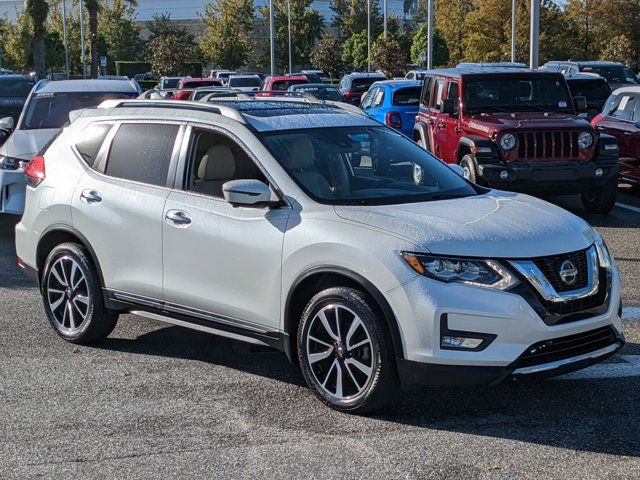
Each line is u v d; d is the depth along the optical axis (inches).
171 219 237.9
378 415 210.1
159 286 242.8
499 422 205.3
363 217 208.1
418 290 193.0
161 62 2687.0
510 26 2464.3
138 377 240.7
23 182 443.8
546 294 195.6
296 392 227.3
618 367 243.9
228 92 305.7
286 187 221.5
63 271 269.0
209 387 232.1
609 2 2431.1
